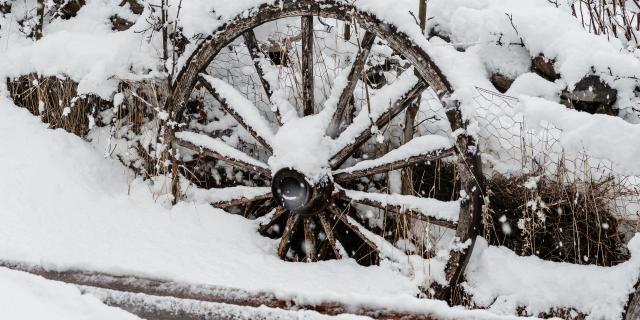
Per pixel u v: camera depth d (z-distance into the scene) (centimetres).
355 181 415
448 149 363
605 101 366
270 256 397
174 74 427
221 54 449
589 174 348
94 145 471
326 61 427
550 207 366
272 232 439
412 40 354
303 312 235
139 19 453
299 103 417
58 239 372
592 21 409
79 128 475
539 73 393
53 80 472
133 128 466
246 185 452
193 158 455
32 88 482
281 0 383
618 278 329
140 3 488
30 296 266
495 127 371
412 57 357
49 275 293
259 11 392
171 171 444
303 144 386
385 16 358
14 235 367
